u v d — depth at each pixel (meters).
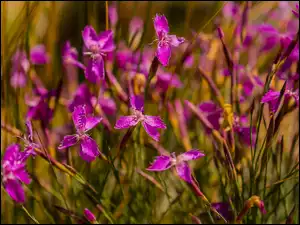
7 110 0.49
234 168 0.42
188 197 0.49
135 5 0.51
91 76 0.42
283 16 0.53
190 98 0.53
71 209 0.48
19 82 0.50
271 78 0.41
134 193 0.48
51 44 0.54
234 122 0.45
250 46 0.53
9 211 0.51
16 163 0.42
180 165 0.40
